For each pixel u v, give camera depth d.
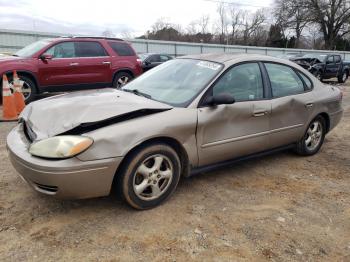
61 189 2.79
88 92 3.95
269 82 4.23
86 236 2.84
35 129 3.10
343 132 6.63
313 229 3.10
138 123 3.08
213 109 3.56
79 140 2.79
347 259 2.71
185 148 3.39
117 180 3.08
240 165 4.57
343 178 4.29
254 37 66.75
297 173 4.38
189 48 33.97
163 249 2.71
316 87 4.93
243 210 3.36
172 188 3.42
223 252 2.71
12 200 3.38
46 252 2.63
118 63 9.93
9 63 8.30
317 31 54.44
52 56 8.88
